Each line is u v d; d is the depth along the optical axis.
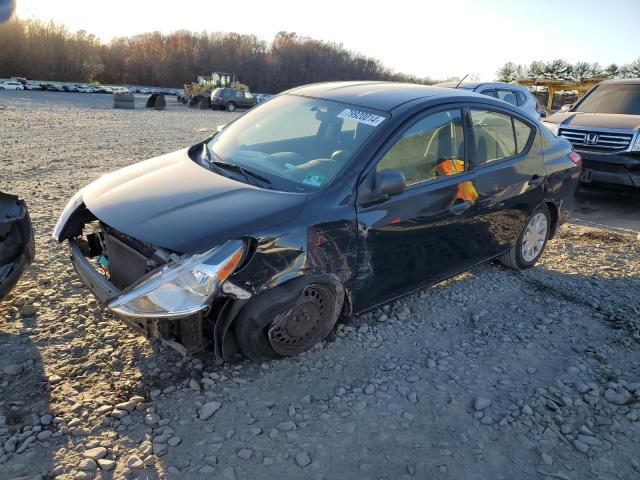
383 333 3.82
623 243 6.14
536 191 4.76
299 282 3.13
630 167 7.28
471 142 4.14
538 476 2.60
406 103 3.83
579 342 3.87
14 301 3.87
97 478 2.41
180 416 2.85
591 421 3.01
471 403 3.11
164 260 2.86
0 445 2.55
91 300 3.95
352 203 3.34
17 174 8.45
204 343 3.01
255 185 3.45
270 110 4.38
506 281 4.88
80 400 2.90
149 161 4.09
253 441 2.70
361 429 2.84
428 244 3.88
